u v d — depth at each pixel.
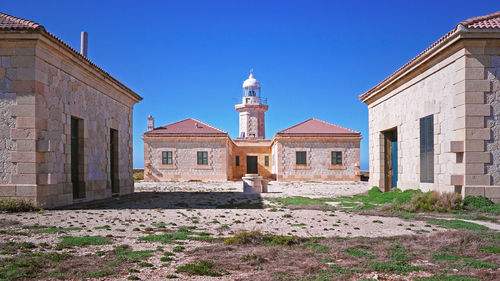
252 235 6.84
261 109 48.53
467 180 11.28
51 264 5.15
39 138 11.30
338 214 10.79
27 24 11.21
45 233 7.32
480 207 10.88
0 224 8.22
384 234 7.59
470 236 6.77
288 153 34.84
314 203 13.88
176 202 14.20
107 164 16.88
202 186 26.33
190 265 5.07
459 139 11.56
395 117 16.84
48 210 11.10
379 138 18.98
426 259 5.56
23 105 11.13
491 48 11.31
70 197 13.12
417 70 14.21
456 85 11.73
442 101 12.63
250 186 19.72
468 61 11.33
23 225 8.24
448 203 11.05
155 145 34.47
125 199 15.55
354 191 21.33
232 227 8.46
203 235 7.44
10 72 11.17
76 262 5.25
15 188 11.02
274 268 5.11
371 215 10.55
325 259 5.55
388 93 17.56
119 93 18.45
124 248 6.19
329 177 34.59
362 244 6.53
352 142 34.75
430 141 13.56
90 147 15.10
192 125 36.88
